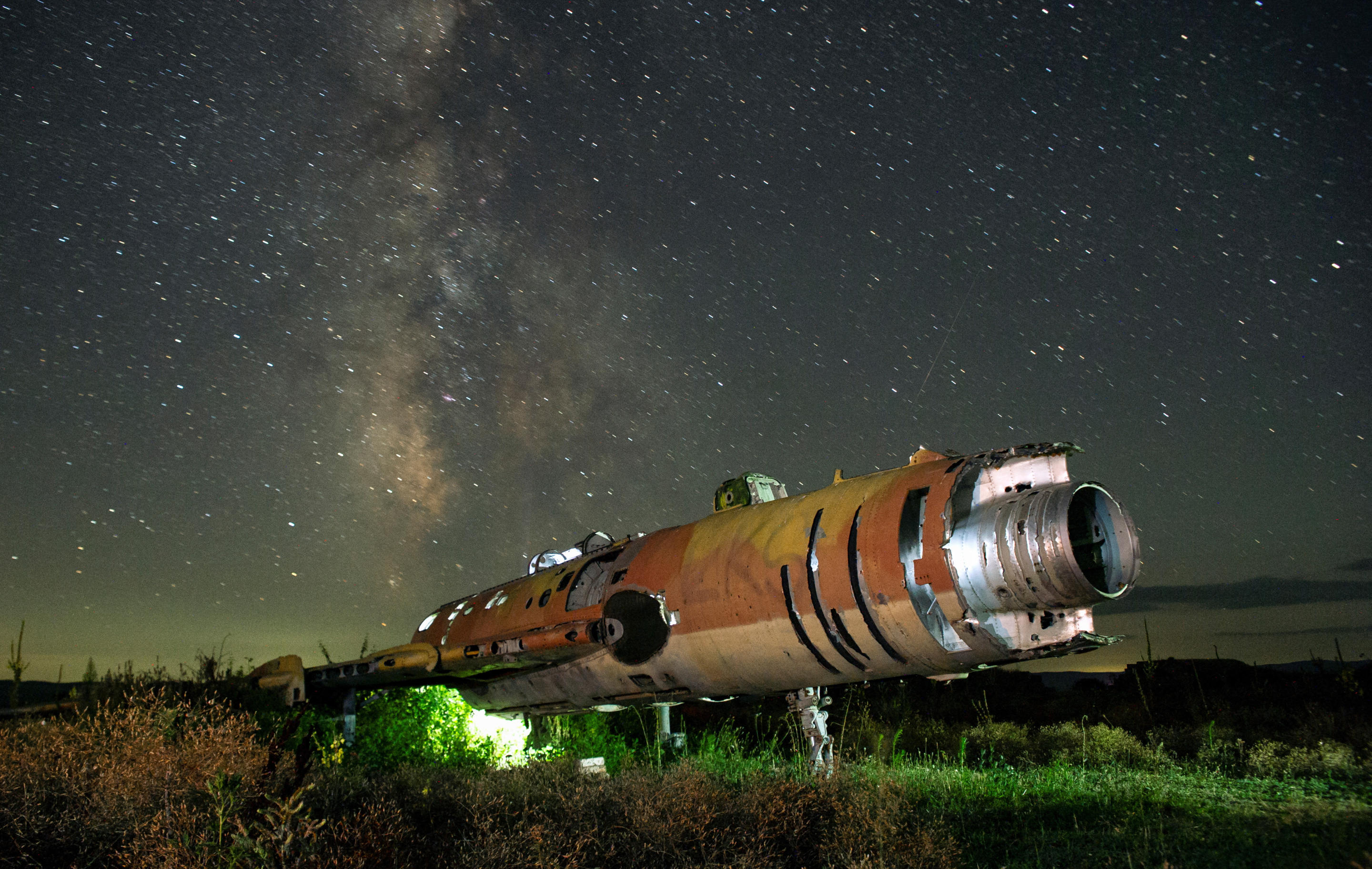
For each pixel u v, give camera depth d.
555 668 10.70
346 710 12.63
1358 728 10.77
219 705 10.47
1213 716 14.27
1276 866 5.06
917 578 7.12
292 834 5.28
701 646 8.82
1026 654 7.20
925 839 5.97
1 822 6.28
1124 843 6.00
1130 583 6.97
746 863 5.92
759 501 9.39
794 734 12.19
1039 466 7.41
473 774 10.29
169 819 5.62
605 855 6.39
